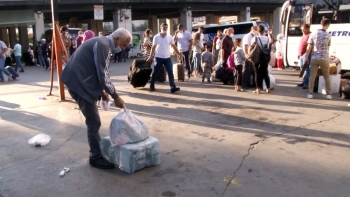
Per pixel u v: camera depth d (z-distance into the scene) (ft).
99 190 13.05
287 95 29.63
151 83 32.68
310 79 28.09
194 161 15.51
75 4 83.20
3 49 44.27
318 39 27.09
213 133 19.40
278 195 12.36
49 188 13.32
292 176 13.84
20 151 17.28
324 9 39.68
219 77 36.19
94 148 14.99
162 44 31.07
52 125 21.62
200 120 22.13
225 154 16.24
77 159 16.07
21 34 87.35
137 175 14.25
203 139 18.42
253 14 129.70
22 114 24.61
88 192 12.92
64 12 90.38
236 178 13.74
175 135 19.17
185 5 95.04
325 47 27.09
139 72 32.45
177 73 38.55
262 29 29.43
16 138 19.31
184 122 21.74
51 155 16.65
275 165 14.89
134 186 13.30
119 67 62.95
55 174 14.52
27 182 13.85
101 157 15.11
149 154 14.79
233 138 18.47
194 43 42.06
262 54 29.27
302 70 29.96
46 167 15.25
